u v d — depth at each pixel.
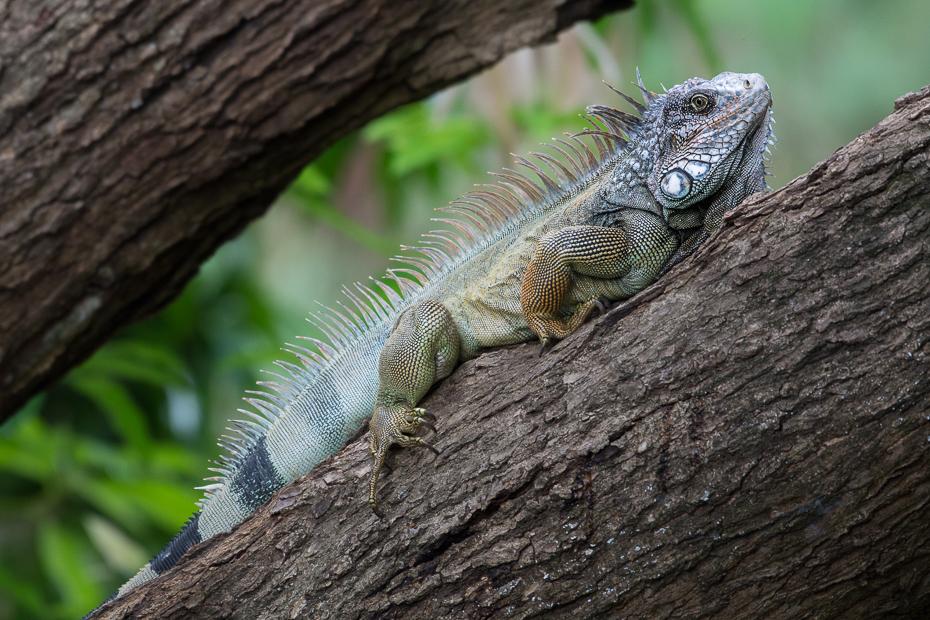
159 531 15.79
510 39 10.50
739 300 6.21
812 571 5.96
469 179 17.12
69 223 9.69
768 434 5.96
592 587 6.30
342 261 22.14
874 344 5.79
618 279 7.77
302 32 9.66
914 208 5.79
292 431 9.03
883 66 22.84
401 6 9.87
